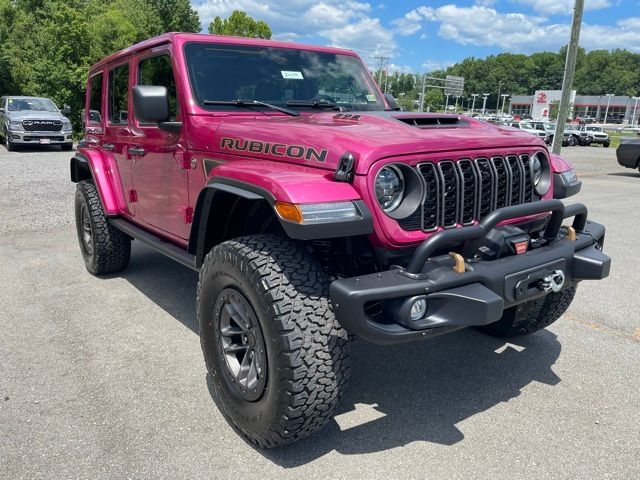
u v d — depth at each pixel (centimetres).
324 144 258
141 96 315
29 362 356
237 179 265
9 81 2802
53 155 1708
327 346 239
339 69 419
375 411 306
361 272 272
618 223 823
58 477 247
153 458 262
